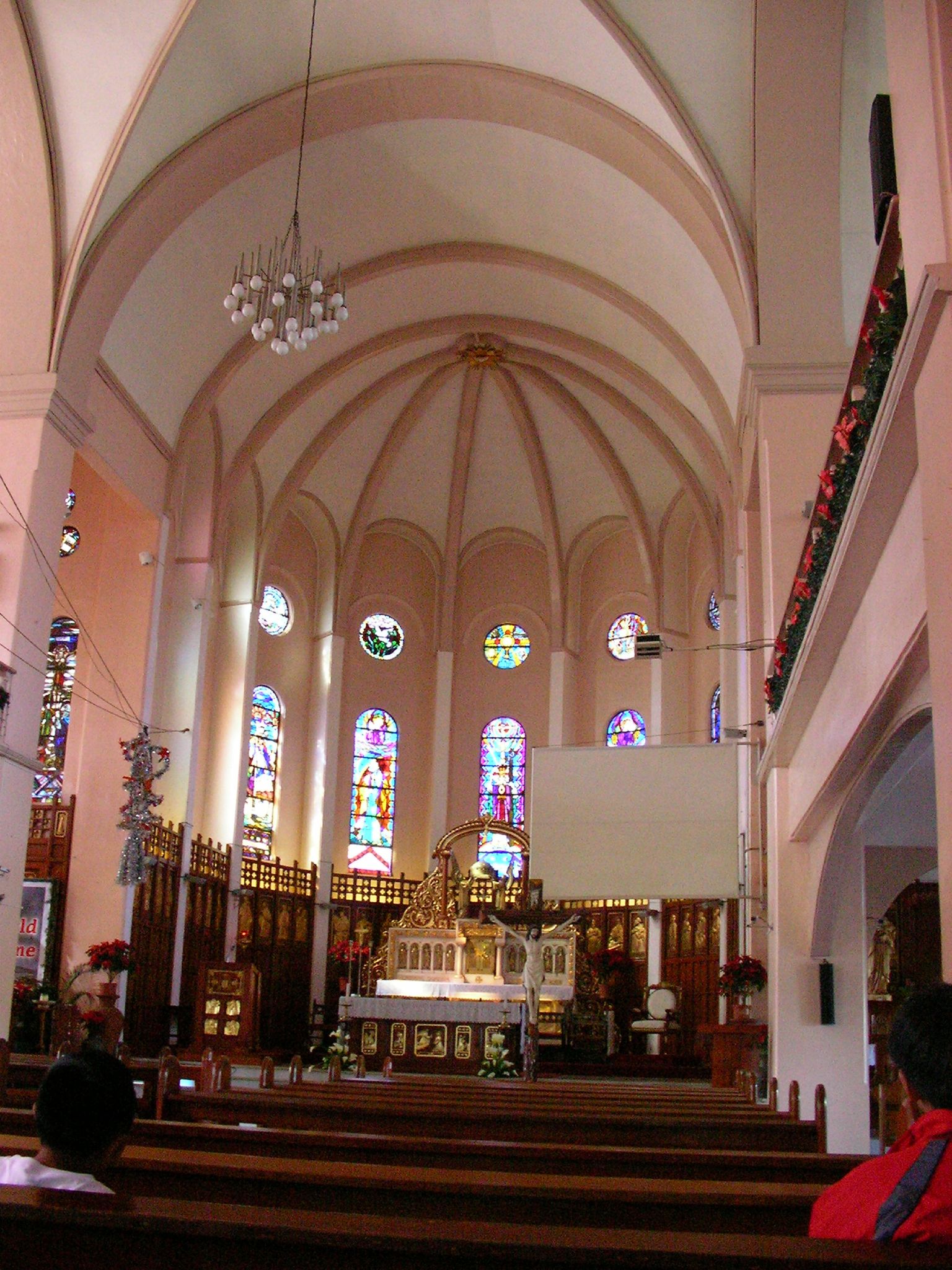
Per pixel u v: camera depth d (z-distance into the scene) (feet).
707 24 47.88
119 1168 14.52
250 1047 69.41
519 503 93.61
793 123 46.93
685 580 88.28
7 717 51.62
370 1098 31.12
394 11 53.47
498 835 89.71
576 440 88.12
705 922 77.30
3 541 53.47
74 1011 57.57
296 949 82.84
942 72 20.26
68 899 63.87
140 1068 31.37
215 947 75.97
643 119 53.01
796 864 45.09
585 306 73.51
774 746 44.09
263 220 64.80
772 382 47.73
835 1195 9.07
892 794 39.17
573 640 92.12
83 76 52.85
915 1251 7.51
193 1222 7.75
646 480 86.84
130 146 54.13
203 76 54.24
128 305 61.72
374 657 92.53
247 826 82.69
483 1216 13.83
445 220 68.85
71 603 71.00
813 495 46.57
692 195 52.60
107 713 66.69
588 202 62.54
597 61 52.08
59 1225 7.89
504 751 92.48
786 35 45.14
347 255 69.56
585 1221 13.84
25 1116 19.10
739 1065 52.34
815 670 34.06
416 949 76.23
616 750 66.54
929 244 20.65
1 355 55.36
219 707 80.53
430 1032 68.69
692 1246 7.56
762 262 48.52
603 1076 71.20
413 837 90.63
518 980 75.51
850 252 48.14
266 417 77.46
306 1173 14.14
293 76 56.59
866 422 24.79
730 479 73.10
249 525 82.84
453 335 81.10
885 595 25.40
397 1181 14.06
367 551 93.86
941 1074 9.10
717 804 64.54
